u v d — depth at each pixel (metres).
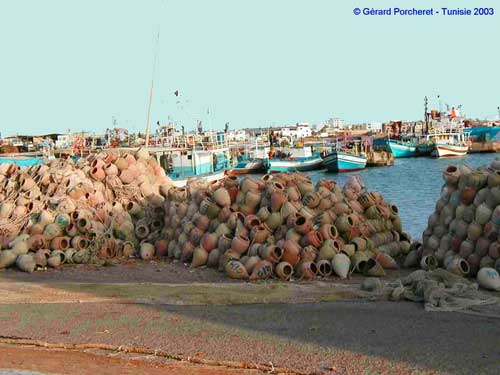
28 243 13.94
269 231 12.73
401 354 7.35
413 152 91.31
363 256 12.34
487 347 7.50
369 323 8.61
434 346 7.59
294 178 13.63
